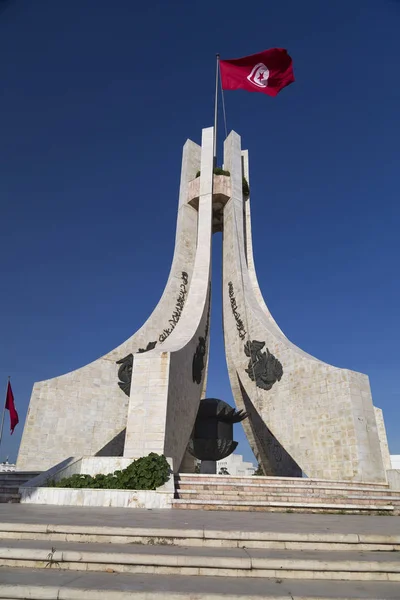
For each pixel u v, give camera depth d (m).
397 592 3.18
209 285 18.09
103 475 8.91
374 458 12.04
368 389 12.95
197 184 20.23
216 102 21.52
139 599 2.98
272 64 17.55
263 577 3.54
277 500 8.92
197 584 3.27
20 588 3.06
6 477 10.52
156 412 10.98
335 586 3.33
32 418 14.08
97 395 15.30
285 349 14.89
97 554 3.72
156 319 17.61
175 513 6.72
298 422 13.71
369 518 7.21
